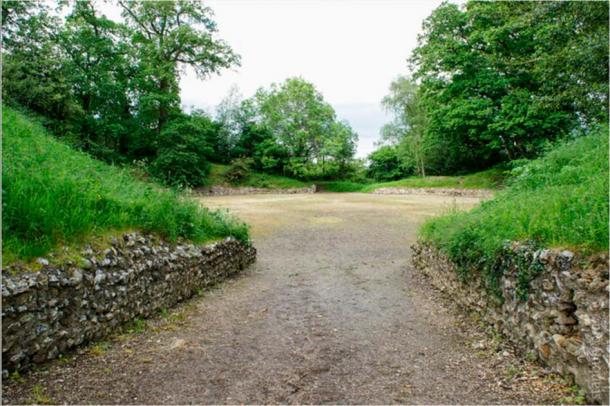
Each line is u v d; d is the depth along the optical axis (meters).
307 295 6.68
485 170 34.75
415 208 20.38
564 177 6.11
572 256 3.14
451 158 38.72
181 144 33.59
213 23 31.08
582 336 2.92
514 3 10.98
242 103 49.34
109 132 30.53
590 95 10.07
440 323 5.01
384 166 51.06
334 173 48.72
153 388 3.16
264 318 5.31
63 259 3.60
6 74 15.53
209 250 6.98
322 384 3.32
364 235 13.58
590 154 6.54
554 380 3.13
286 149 44.88
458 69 26.50
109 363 3.54
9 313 2.95
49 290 3.34
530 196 5.73
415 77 29.12
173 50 30.14
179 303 5.78
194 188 35.53
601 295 2.79
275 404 2.97
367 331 4.77
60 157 6.94
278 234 13.85
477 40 25.20
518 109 24.12
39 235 3.63
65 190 4.53
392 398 3.06
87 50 27.97
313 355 3.98
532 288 3.59
